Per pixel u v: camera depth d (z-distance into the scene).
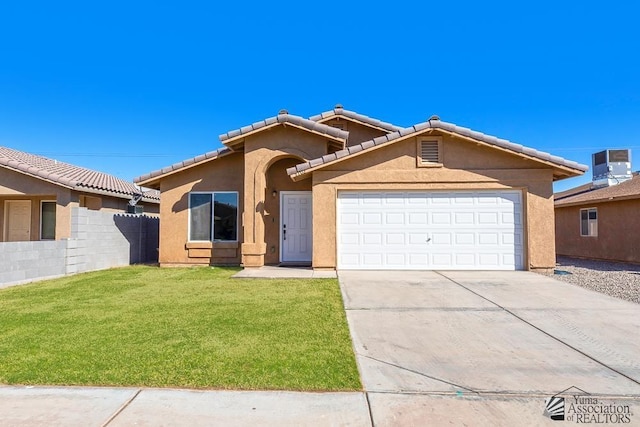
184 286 9.61
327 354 4.84
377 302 7.69
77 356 4.75
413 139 11.93
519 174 11.65
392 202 11.98
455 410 3.53
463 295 8.32
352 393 3.86
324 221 11.90
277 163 13.70
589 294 8.43
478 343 5.33
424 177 11.80
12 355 4.78
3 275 9.77
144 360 4.62
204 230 14.07
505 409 3.55
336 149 14.10
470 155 11.80
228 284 9.82
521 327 6.06
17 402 3.65
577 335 5.66
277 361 4.60
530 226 11.56
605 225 17.02
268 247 13.43
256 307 7.27
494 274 11.05
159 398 3.75
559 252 20.28
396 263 11.90
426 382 4.11
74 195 13.26
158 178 13.99
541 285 9.43
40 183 13.03
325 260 11.81
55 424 3.29
